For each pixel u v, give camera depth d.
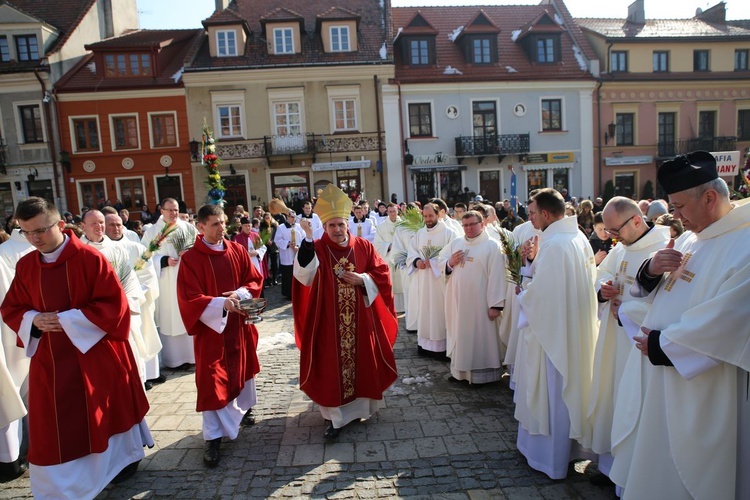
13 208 21.83
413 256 6.42
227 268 4.12
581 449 3.49
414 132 22.73
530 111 23.30
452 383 5.32
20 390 4.23
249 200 22.03
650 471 2.49
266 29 22.31
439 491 3.32
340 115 22.22
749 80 24.78
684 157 2.37
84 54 23.36
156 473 3.68
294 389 5.32
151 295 5.35
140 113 21.50
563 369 3.28
